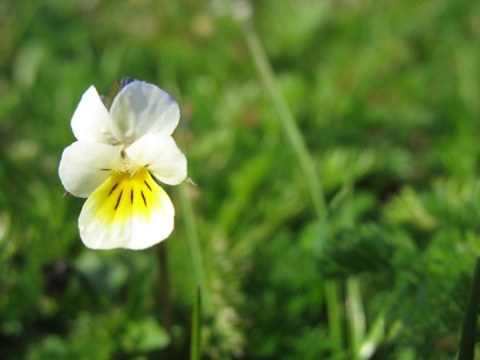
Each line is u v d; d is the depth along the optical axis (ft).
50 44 0.60
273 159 0.43
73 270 0.34
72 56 0.60
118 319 0.32
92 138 0.23
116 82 0.24
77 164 0.23
